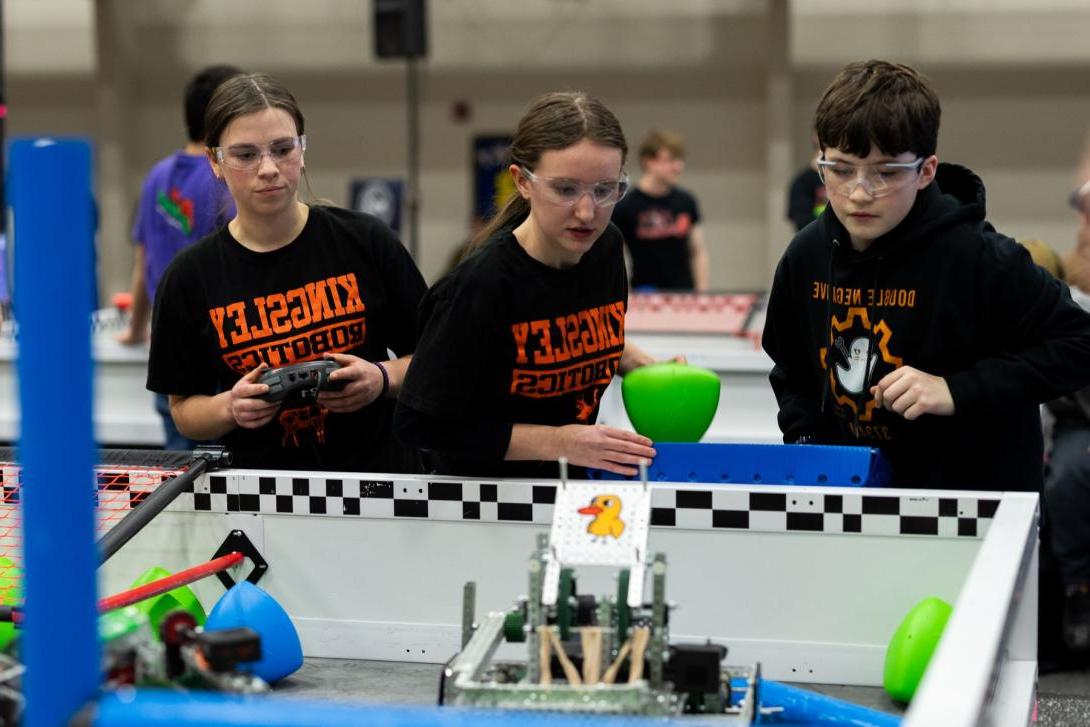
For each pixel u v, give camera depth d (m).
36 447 1.20
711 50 11.62
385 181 12.00
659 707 1.48
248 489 2.32
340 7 11.99
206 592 2.35
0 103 7.19
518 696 1.46
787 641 2.16
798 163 11.68
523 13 11.82
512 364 2.23
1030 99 11.16
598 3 11.70
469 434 2.23
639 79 11.75
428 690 2.14
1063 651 4.08
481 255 2.19
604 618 1.57
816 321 2.40
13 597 2.20
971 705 1.24
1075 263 4.07
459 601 2.27
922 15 11.23
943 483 2.35
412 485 2.27
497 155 11.98
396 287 2.58
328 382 2.40
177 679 1.51
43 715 1.21
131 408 4.81
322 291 2.54
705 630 2.18
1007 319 2.24
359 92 12.08
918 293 2.25
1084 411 4.00
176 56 12.24
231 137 2.41
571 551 1.62
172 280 2.55
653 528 2.18
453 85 11.97
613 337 2.33
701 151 11.75
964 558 2.10
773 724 1.93
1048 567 4.04
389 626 2.30
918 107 2.11
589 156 2.02
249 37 12.15
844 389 2.37
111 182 12.26
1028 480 2.36
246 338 2.53
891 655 2.03
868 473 2.30
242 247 2.53
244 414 2.38
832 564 2.14
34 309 1.20
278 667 2.12
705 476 2.44
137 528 2.17
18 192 1.20
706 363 4.52
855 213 2.18
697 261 7.80
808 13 11.41
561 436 2.21
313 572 2.32
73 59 12.35
